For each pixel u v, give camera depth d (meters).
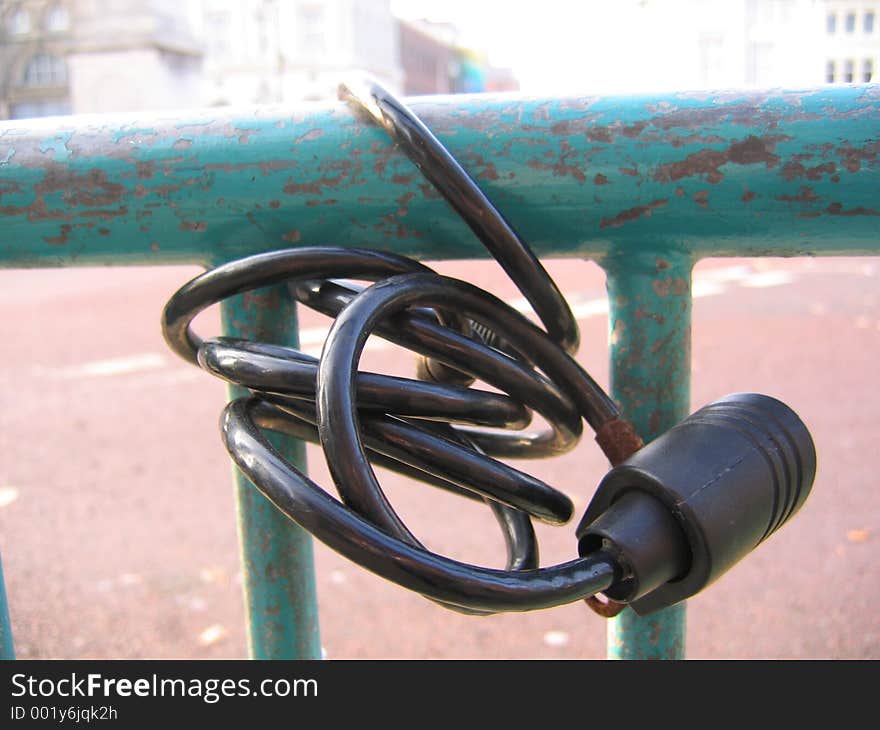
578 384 0.63
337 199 0.64
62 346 8.20
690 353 0.69
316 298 0.67
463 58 65.25
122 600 3.45
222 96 36.56
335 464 0.54
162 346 8.07
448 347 0.62
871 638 3.00
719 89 0.60
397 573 0.51
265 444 0.58
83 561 3.79
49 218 0.66
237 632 3.20
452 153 0.62
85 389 6.58
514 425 0.64
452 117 0.62
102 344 8.26
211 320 7.96
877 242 0.61
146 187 0.65
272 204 0.64
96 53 33.34
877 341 7.17
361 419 0.62
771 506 0.58
